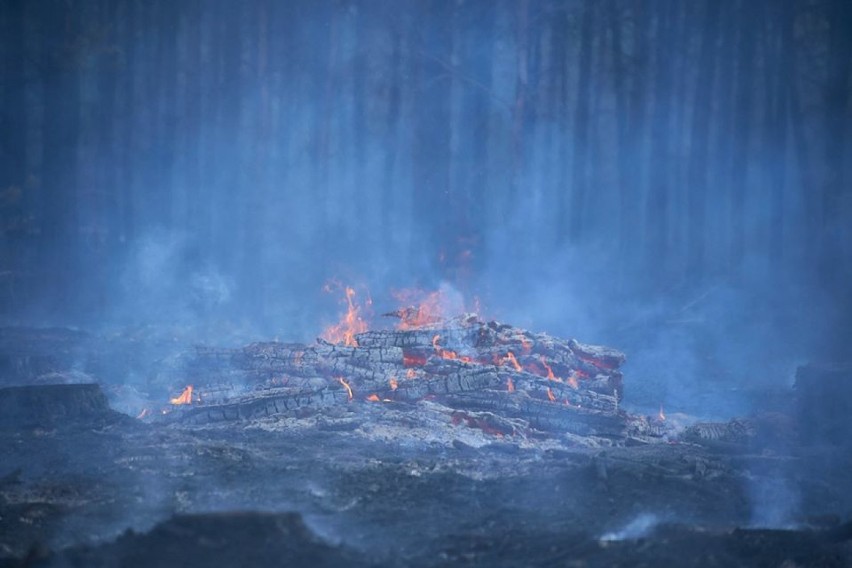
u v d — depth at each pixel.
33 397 29.95
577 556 17.56
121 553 15.80
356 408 33.09
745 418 36.09
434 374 35.38
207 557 15.40
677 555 17.64
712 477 25.77
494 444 29.66
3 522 19.58
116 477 23.52
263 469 24.47
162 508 20.86
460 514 20.91
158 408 34.25
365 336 37.53
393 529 19.45
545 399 34.19
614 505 22.17
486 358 36.47
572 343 37.25
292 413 33.16
